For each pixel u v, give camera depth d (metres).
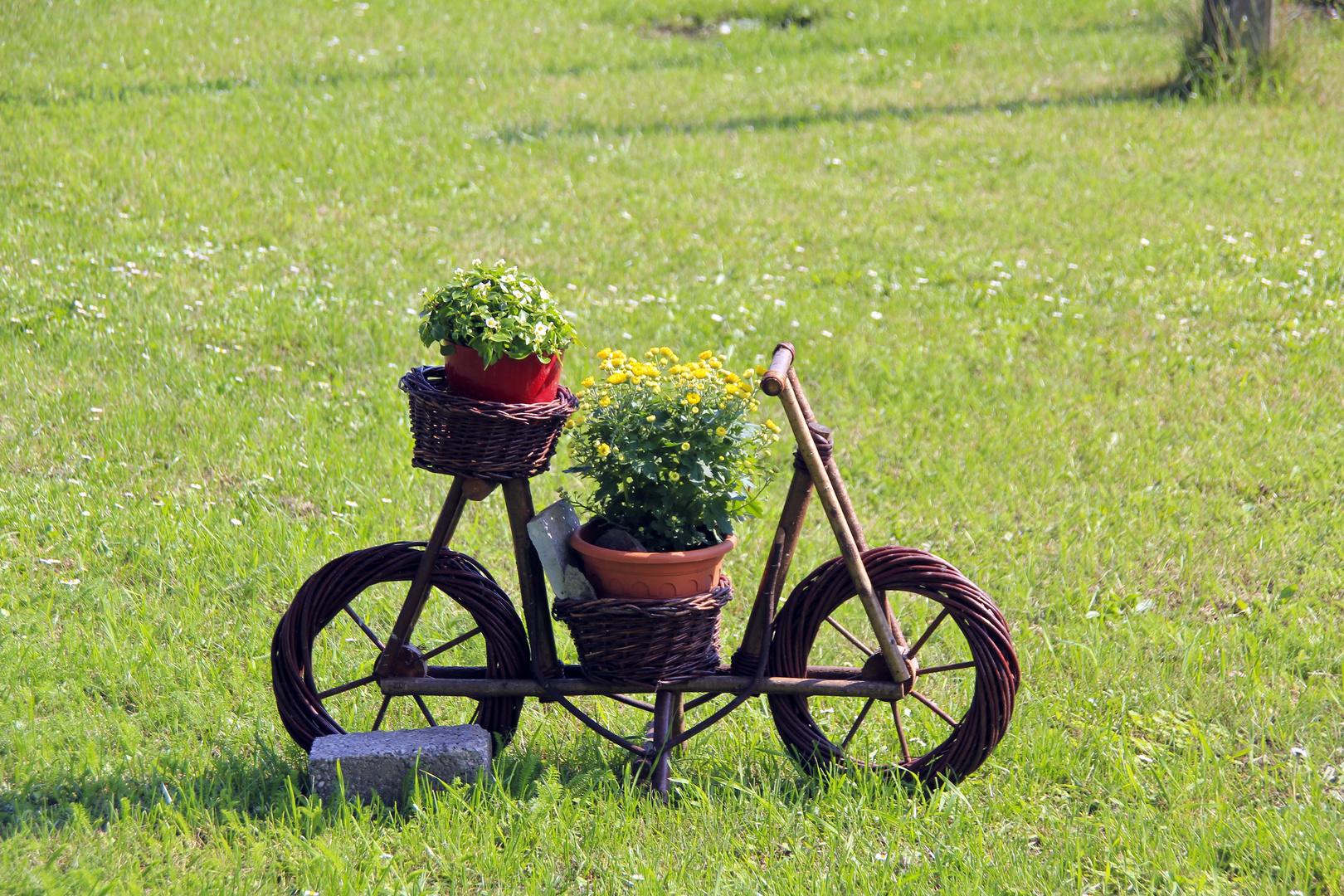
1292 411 5.86
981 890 2.79
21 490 4.72
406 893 2.77
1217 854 2.96
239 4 15.35
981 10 16.38
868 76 13.57
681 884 2.83
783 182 9.97
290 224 8.55
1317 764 3.36
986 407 6.02
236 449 5.28
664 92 12.85
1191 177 9.84
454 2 16.41
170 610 4.01
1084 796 3.25
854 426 5.78
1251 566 4.53
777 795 3.18
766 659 3.20
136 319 6.62
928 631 3.30
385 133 10.88
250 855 2.88
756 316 7.00
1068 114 11.74
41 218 8.24
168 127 10.58
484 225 8.76
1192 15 12.56
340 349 6.43
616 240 8.49
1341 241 8.27
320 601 3.27
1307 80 12.14
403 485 5.01
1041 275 7.82
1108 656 3.89
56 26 13.54
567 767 3.33
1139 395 6.16
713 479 3.04
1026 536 4.75
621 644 3.11
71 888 2.70
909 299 7.41
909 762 3.29
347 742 3.17
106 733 3.36
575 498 5.00
